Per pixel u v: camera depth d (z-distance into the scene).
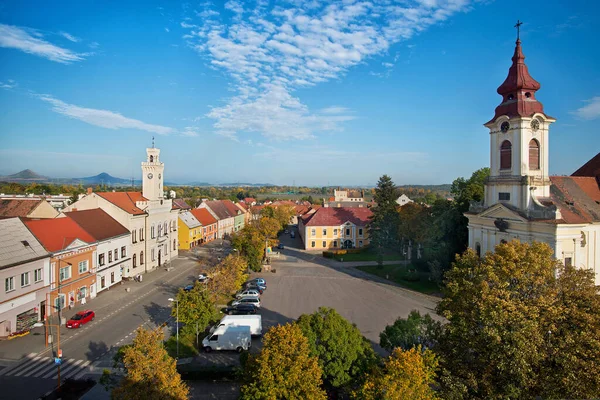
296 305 49.72
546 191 45.78
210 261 70.75
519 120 44.84
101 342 37.38
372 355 25.72
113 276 58.09
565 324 21.59
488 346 21.83
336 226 97.44
